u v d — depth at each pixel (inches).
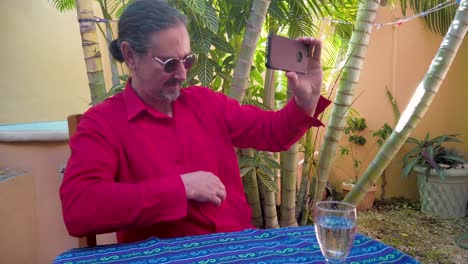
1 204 74.9
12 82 98.2
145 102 46.3
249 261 33.2
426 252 106.7
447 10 123.2
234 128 51.8
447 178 128.0
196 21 69.5
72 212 37.4
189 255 34.9
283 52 39.8
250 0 71.4
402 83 139.9
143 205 36.8
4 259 75.6
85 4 68.9
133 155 43.7
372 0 75.4
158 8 43.2
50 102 107.6
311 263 32.6
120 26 44.3
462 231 120.3
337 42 108.9
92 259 34.7
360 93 146.6
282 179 88.6
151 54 42.3
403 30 137.9
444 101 139.9
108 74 120.8
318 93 45.3
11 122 98.1
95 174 39.6
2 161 83.9
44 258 83.8
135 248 37.0
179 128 46.4
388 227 125.2
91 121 43.6
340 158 151.8
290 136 48.5
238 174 50.8
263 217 92.4
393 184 149.1
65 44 112.4
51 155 82.4
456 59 137.5
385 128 139.3
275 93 93.3
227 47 74.7
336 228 30.0
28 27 102.0
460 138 140.3
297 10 76.7
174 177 39.1
